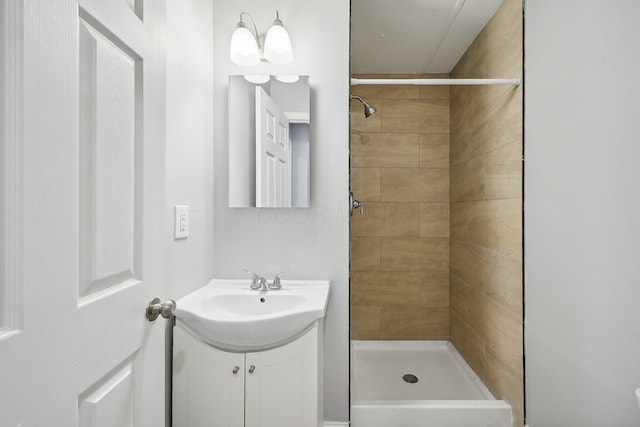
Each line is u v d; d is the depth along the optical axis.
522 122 1.58
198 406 1.20
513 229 1.66
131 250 0.71
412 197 2.30
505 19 1.70
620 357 1.09
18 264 0.45
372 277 2.26
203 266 1.52
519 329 1.61
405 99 2.30
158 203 0.80
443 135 2.32
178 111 1.28
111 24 0.63
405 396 1.86
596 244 1.18
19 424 0.44
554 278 1.40
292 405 1.21
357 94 2.28
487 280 1.90
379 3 1.73
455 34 1.96
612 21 1.10
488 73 1.87
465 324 2.14
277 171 1.61
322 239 1.63
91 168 0.59
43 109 0.48
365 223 2.27
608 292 1.14
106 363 0.62
